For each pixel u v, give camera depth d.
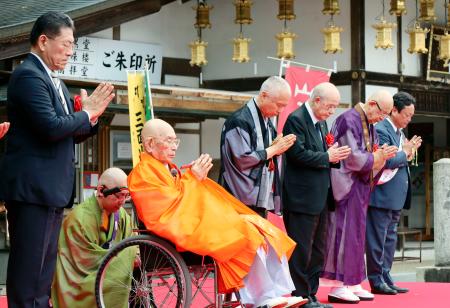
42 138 5.80
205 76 17.09
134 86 10.43
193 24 16.64
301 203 7.86
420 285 10.05
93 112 5.99
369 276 9.32
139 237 6.38
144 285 6.55
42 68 5.89
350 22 16.47
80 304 6.92
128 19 13.72
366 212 8.70
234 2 15.66
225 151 7.38
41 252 5.88
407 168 9.54
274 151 7.30
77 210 7.15
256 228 6.65
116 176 7.16
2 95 12.62
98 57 14.95
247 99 14.86
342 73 16.47
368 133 8.68
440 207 12.44
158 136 6.60
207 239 6.32
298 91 12.09
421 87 17.52
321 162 7.82
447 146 20.77
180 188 6.50
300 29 16.77
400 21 17.16
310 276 8.08
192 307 7.95
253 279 6.71
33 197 5.80
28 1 13.55
